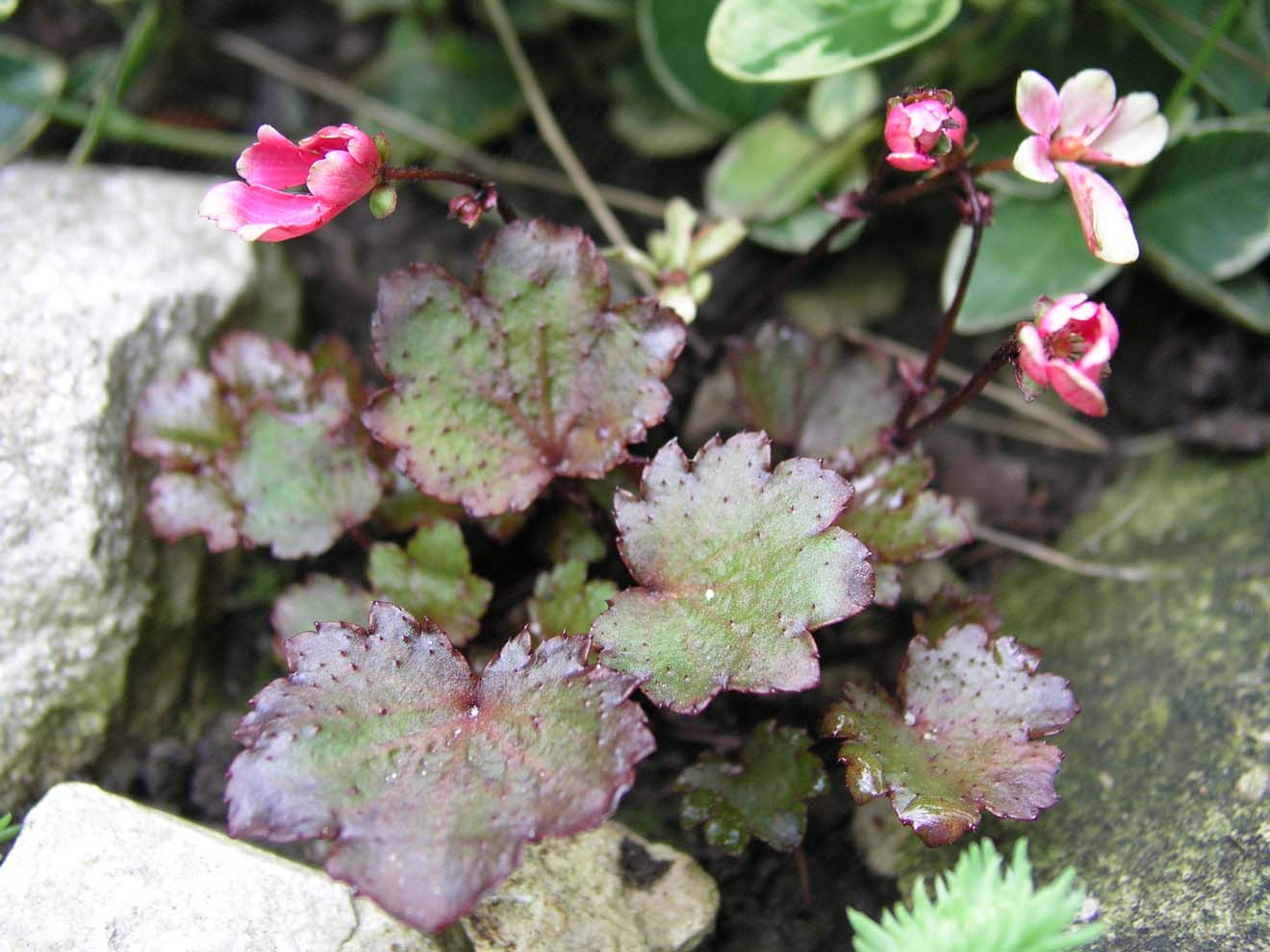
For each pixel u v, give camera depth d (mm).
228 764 225
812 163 257
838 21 214
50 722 207
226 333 246
